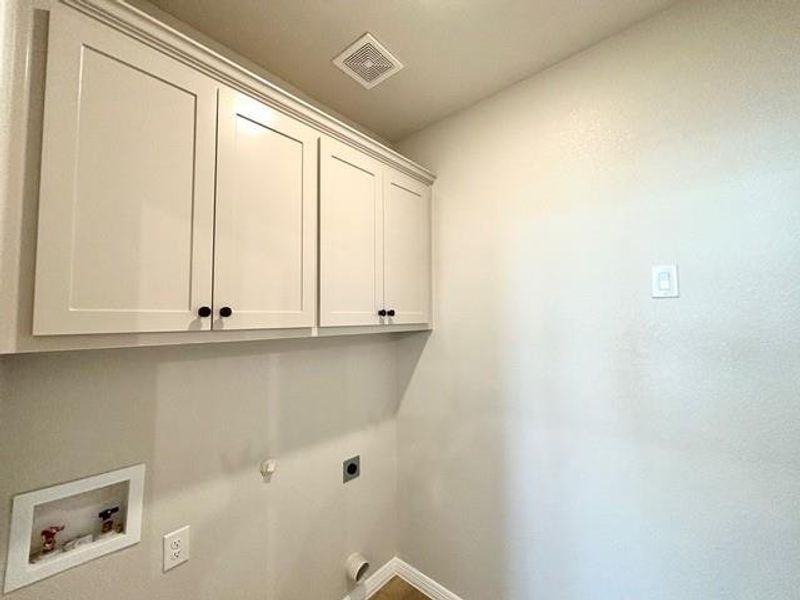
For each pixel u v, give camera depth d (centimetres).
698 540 114
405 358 205
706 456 114
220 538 131
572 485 142
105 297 83
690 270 117
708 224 115
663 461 121
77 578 98
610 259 134
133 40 89
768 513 104
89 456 102
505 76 158
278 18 126
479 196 174
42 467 94
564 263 146
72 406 99
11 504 89
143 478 112
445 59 147
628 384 129
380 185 162
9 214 71
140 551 111
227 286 106
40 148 75
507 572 159
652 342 124
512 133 163
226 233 106
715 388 113
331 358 175
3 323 70
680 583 117
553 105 150
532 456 153
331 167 140
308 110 129
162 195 93
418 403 197
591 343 138
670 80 122
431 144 195
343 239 144
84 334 81
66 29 78
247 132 113
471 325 176
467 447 175
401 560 201
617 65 134
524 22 129
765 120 106
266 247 117
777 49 105
